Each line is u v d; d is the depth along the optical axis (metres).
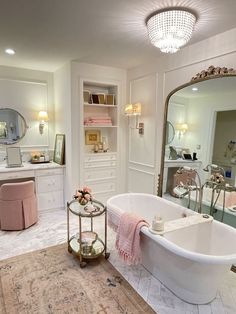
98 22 2.13
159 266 2.12
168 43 1.99
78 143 3.67
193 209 2.83
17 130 3.85
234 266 2.31
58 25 2.20
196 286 1.84
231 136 2.41
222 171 2.54
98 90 4.07
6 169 3.38
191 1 1.75
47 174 3.72
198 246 2.24
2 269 2.30
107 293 2.00
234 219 2.44
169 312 1.81
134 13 1.96
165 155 3.22
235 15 1.97
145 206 3.08
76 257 2.53
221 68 2.37
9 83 3.71
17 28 2.27
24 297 1.93
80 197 2.48
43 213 3.77
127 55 3.11
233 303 1.91
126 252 2.17
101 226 3.33
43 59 3.30
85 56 3.15
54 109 4.15
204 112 2.66
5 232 3.10
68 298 1.93
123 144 4.11
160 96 3.24
